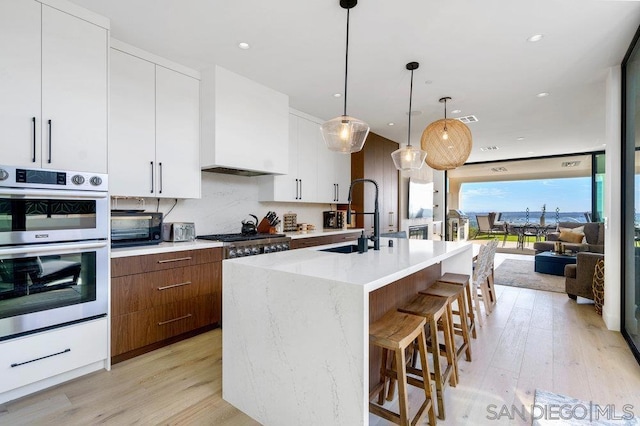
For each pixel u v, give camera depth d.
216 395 2.01
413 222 6.89
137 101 2.69
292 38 2.52
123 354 2.42
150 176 2.77
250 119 3.34
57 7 2.03
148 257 2.53
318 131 4.66
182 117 3.00
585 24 2.27
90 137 2.19
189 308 2.82
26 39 1.91
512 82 3.29
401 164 3.06
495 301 4.01
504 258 7.67
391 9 2.12
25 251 1.88
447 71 3.05
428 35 2.43
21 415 1.78
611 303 3.12
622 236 3.03
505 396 2.00
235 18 2.26
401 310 1.92
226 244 3.09
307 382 1.55
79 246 2.11
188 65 3.01
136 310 2.46
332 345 1.46
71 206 2.10
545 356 2.54
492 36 2.43
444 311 2.06
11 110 1.86
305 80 3.33
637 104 2.58
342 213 5.14
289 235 3.91
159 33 2.46
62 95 2.06
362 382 1.36
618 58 2.79
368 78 3.23
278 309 1.66
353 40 2.52
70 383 2.11
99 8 2.15
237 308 1.88
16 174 1.85
